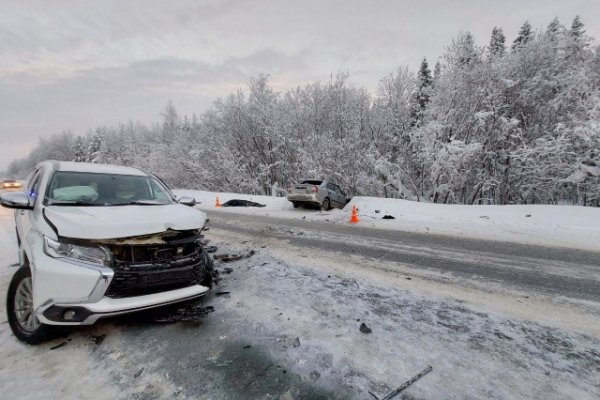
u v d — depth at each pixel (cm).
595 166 1602
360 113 2531
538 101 1855
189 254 326
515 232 826
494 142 1908
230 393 220
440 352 271
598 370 248
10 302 293
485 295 401
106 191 392
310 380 233
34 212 338
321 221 1052
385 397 215
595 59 1731
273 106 2681
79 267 264
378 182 2153
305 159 2341
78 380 235
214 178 3016
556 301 382
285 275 474
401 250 638
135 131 6300
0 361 259
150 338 290
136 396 218
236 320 325
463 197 2084
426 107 2094
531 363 256
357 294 400
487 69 1831
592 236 762
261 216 1199
